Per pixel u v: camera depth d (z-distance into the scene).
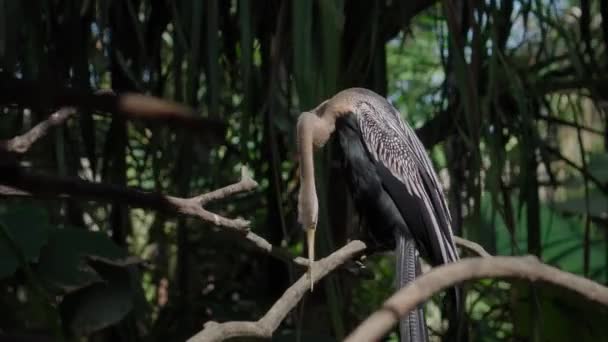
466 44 4.12
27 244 3.20
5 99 0.83
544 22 4.74
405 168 3.69
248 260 5.10
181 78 3.70
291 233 4.36
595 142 7.51
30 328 3.80
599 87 4.52
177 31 3.50
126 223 4.27
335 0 3.24
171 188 4.23
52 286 3.28
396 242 3.67
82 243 3.40
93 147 3.80
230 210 5.21
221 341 2.21
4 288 3.86
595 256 6.85
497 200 3.74
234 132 4.34
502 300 5.03
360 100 3.76
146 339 4.48
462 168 4.34
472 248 3.47
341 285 4.26
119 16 3.75
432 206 3.64
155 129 3.68
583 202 6.44
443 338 4.28
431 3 4.28
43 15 3.78
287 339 3.72
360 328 1.38
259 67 4.21
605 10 4.42
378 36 3.92
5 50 3.35
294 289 2.69
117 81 3.93
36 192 1.28
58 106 0.84
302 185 3.02
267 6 3.82
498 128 4.00
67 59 3.73
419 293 1.45
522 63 5.18
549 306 4.62
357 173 3.73
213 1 3.45
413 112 6.00
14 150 1.24
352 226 4.29
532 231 4.30
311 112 3.42
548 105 4.78
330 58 3.26
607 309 1.84
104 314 3.43
